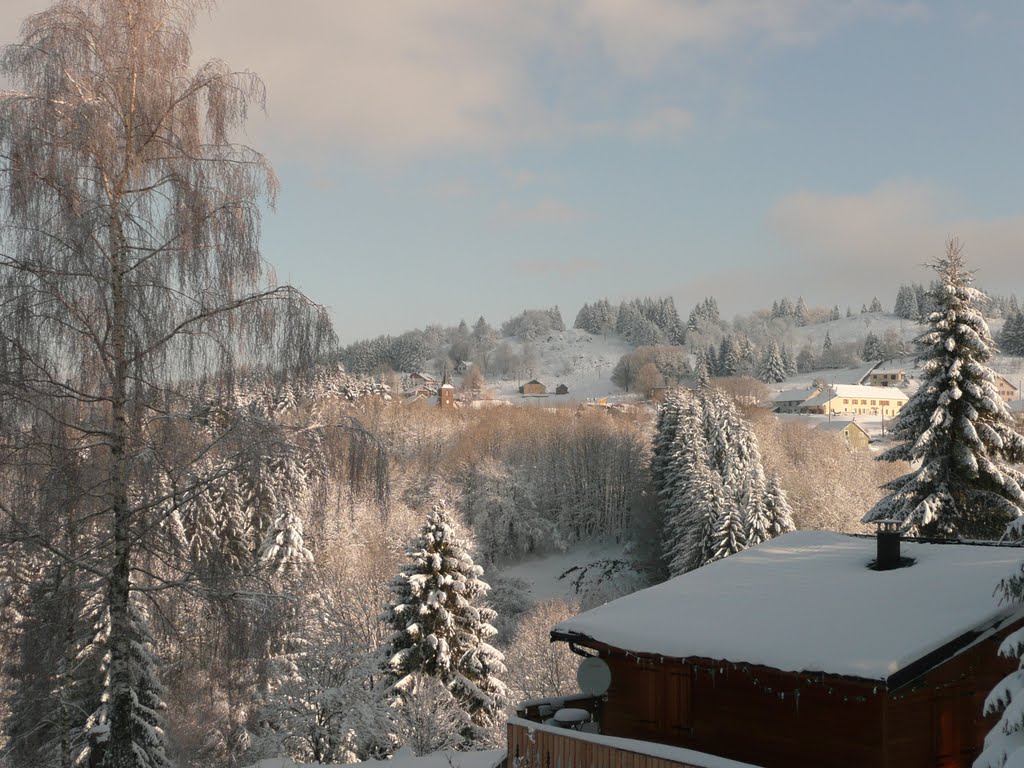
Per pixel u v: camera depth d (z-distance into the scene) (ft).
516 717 46.62
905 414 86.22
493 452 291.17
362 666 82.53
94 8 44.73
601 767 40.42
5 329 39.19
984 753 30.42
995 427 83.76
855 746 39.86
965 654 41.50
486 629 95.91
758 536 159.43
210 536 44.62
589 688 48.11
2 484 40.27
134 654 51.67
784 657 39.37
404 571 96.78
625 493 278.67
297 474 45.16
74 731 53.42
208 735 71.97
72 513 41.73
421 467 258.78
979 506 82.38
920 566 48.14
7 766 47.91
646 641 44.88
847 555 53.26
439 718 80.79
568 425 310.45
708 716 46.06
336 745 77.20
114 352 42.88
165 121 44.93
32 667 42.68
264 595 44.70
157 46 44.96
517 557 268.62
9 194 40.60
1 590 41.39
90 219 40.98
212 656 45.11
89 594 43.01
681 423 238.07
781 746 42.63
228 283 44.09
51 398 40.60
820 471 223.10
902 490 85.20
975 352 84.94
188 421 44.19
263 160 46.19
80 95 41.78
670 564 191.31
